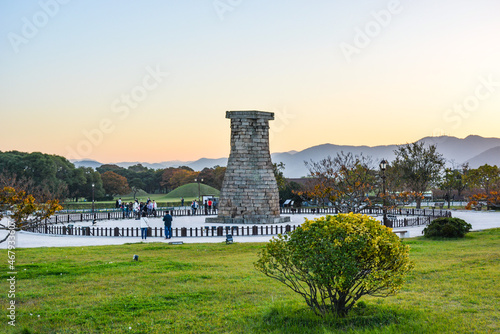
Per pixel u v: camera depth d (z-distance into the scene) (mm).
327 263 12477
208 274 20641
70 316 14516
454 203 93750
